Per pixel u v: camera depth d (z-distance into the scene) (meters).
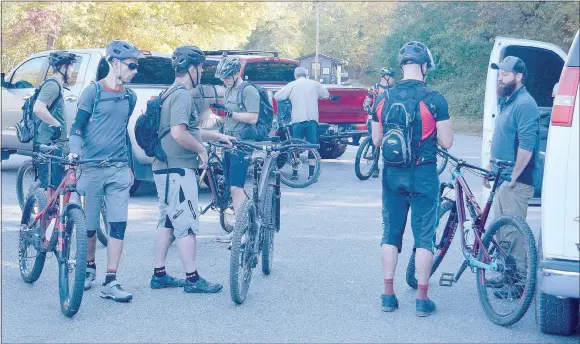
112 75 6.54
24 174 10.20
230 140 7.06
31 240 6.89
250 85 8.27
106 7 27.66
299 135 13.35
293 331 5.80
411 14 48.41
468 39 37.44
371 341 5.58
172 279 7.01
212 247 8.65
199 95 8.56
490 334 5.77
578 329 5.88
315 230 9.63
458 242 9.05
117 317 6.12
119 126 6.58
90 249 6.83
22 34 26.81
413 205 6.14
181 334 5.72
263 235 6.99
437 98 6.02
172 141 6.61
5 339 5.59
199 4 29.88
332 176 14.77
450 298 6.74
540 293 5.61
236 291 6.29
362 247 8.69
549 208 5.14
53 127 7.98
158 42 28.53
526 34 30.80
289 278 7.35
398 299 6.68
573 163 5.07
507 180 6.58
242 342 5.55
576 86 5.11
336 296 6.75
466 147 23.00
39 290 6.93
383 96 6.20
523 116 6.56
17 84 12.82
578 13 28.06
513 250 5.97
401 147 5.95
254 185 6.82
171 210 6.71
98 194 6.61
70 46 27.45
